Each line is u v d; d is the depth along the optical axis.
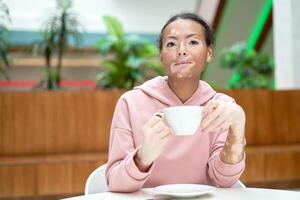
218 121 0.85
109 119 3.03
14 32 6.42
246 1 5.74
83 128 2.99
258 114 3.24
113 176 0.90
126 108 1.11
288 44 3.75
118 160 1.01
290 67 3.74
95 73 6.95
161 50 1.06
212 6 6.01
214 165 1.00
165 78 1.16
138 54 4.51
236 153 0.94
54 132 2.95
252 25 6.25
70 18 3.97
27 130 2.92
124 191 0.88
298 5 3.64
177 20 1.03
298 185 2.94
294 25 3.68
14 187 2.48
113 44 4.48
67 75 6.88
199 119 0.79
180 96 1.11
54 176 2.53
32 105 2.93
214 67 6.85
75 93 2.99
